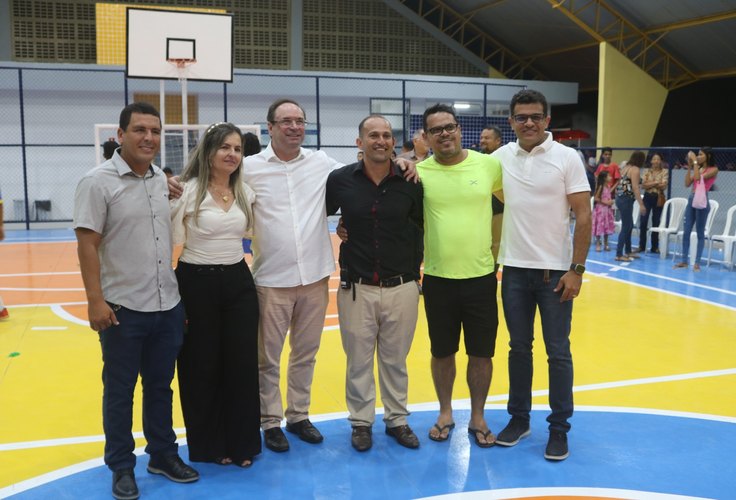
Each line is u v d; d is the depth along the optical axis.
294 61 21.20
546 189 3.91
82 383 5.20
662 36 19.48
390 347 4.12
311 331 4.16
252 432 3.85
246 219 3.81
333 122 19.50
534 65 25.41
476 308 4.06
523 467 3.83
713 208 10.69
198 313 3.74
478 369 4.14
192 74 12.12
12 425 4.39
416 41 22.70
